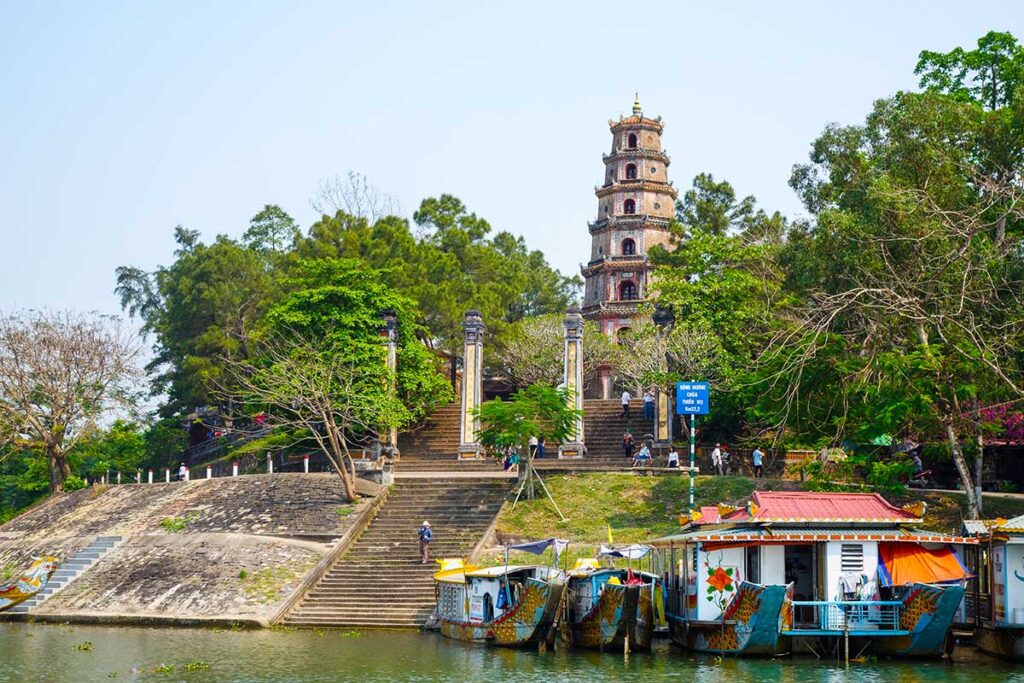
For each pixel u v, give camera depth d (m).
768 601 35.31
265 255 98.88
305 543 51.78
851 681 31.80
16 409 71.44
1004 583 35.78
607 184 94.81
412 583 47.78
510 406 54.53
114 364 73.75
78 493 68.75
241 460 72.44
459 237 89.25
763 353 50.94
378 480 58.59
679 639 39.41
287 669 34.88
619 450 64.50
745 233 73.88
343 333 65.25
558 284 114.00
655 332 66.88
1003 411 46.84
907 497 49.00
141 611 47.97
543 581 38.44
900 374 43.66
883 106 60.47
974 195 51.50
